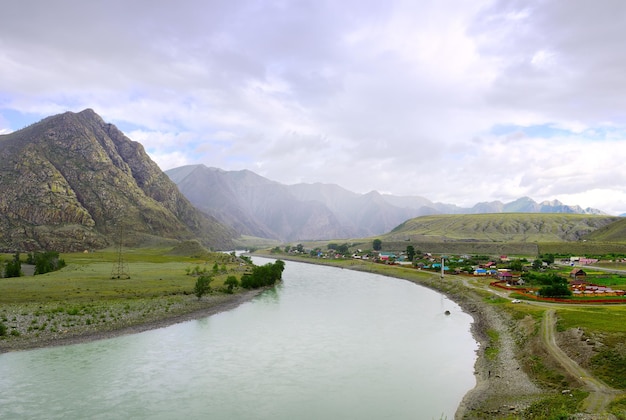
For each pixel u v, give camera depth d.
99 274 127.00
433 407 38.06
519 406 35.41
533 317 66.62
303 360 53.03
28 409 37.22
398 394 41.44
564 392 37.34
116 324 70.50
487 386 42.50
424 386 43.69
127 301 88.31
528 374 44.41
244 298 108.19
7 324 63.91
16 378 45.31
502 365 49.31
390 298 110.25
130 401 39.31
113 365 50.28
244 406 38.44
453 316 83.56
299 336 65.94
